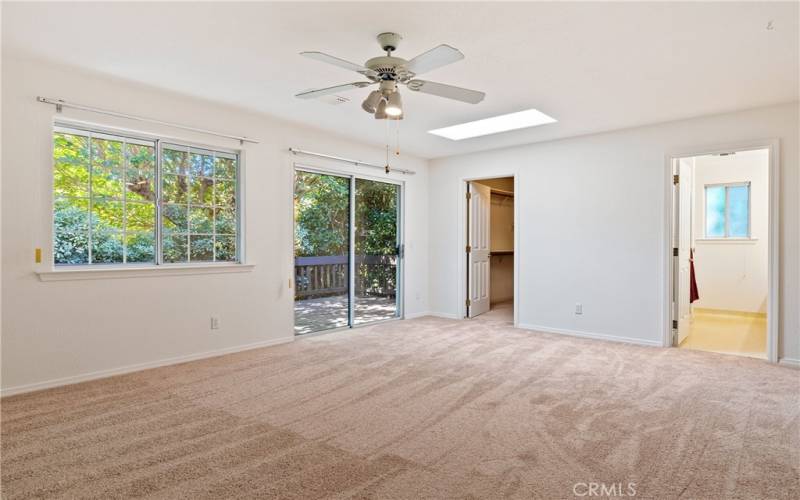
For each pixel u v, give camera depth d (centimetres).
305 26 257
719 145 422
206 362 391
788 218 391
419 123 461
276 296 463
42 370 318
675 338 461
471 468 209
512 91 361
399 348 444
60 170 336
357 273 561
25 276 310
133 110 358
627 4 229
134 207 373
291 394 310
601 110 411
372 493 189
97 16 247
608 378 347
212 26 258
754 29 255
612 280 486
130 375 352
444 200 640
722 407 286
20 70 306
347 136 520
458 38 269
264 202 451
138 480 198
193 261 408
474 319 618
